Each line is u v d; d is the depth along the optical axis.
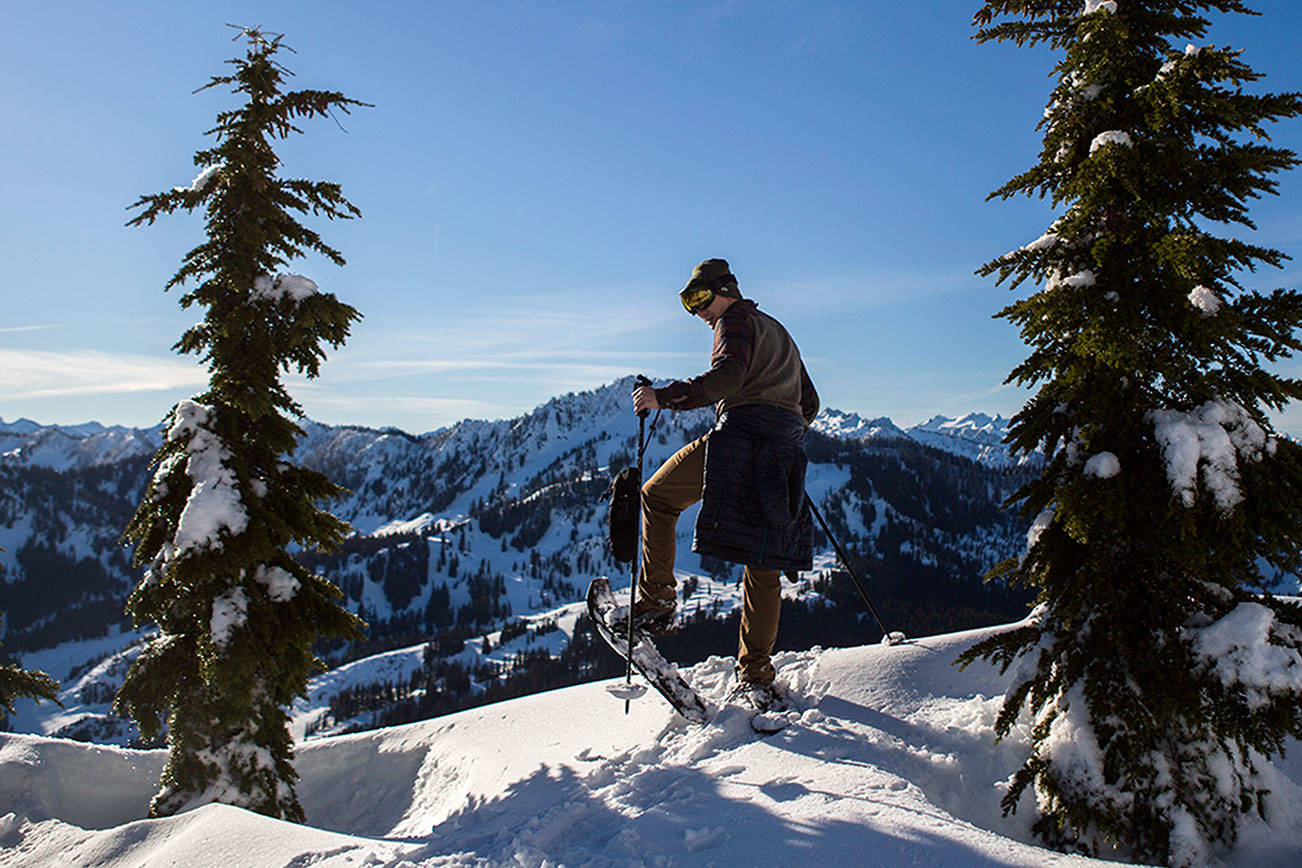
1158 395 3.23
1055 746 3.09
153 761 5.85
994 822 3.16
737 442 3.55
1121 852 2.90
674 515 3.85
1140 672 2.93
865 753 3.16
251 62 6.20
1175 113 3.04
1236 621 2.82
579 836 2.74
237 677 5.32
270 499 6.04
